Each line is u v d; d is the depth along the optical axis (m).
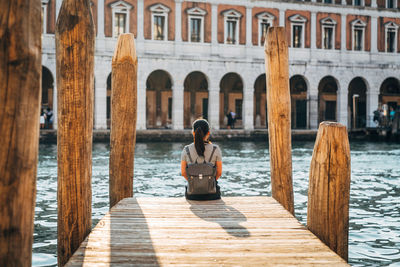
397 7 40.78
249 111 37.19
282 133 7.59
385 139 35.12
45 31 32.72
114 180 8.21
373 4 39.88
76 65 5.19
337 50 39.06
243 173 16.86
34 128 2.96
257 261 4.68
